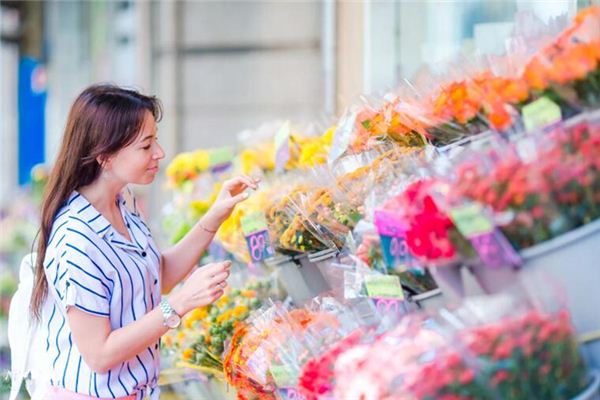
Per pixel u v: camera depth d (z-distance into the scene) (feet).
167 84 30.17
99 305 8.45
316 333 7.97
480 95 7.76
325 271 9.83
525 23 8.28
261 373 8.41
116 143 8.73
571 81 7.09
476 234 6.75
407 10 18.67
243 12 29.17
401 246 7.31
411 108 8.61
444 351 6.51
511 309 6.61
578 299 6.82
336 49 23.84
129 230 9.39
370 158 9.11
